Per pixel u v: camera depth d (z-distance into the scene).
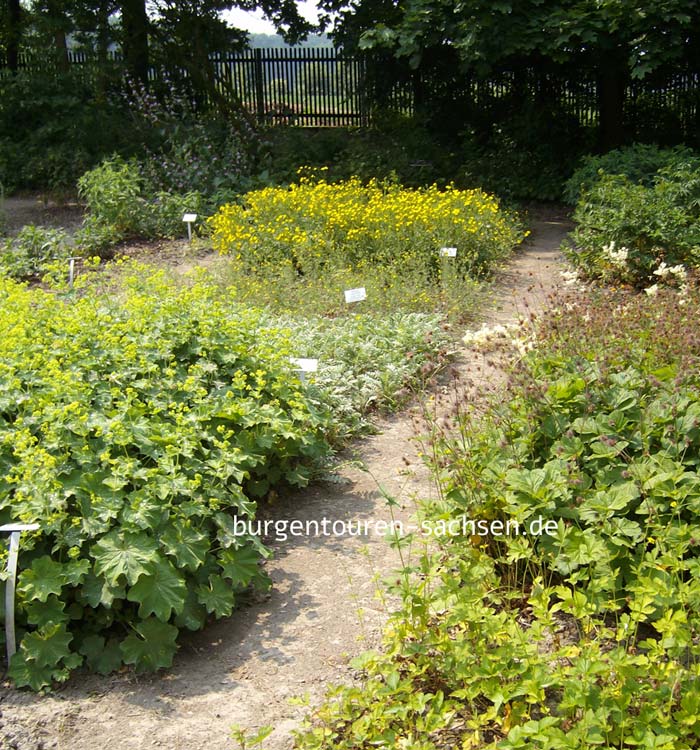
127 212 12.39
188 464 4.32
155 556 3.68
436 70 17.66
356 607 3.99
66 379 4.59
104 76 18.23
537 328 6.02
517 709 2.99
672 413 4.07
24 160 16.66
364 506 4.95
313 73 20.16
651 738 2.61
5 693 3.47
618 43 13.69
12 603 3.55
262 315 6.66
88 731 3.27
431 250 9.75
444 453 4.28
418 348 7.00
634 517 3.80
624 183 10.73
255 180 15.32
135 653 3.60
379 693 3.10
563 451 3.98
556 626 3.39
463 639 3.31
